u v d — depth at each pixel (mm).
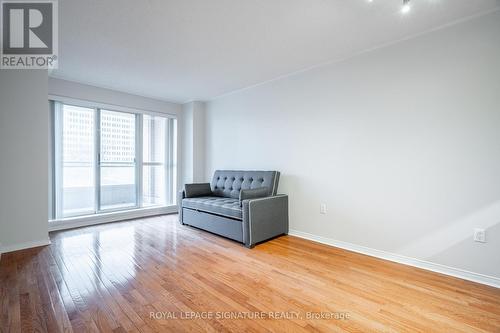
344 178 2953
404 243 2504
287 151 3568
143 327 1538
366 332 1499
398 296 1894
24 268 2348
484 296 1886
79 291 1949
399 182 2531
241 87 4125
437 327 1542
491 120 2049
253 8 1989
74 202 3947
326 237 3123
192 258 2633
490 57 2047
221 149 4684
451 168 2234
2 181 2740
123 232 3604
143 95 4594
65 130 3826
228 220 3230
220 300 1840
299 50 2748
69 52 2789
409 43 2453
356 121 2844
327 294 1925
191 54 2855
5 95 2748
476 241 2119
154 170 4918
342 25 2244
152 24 2221
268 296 1896
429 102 2344
